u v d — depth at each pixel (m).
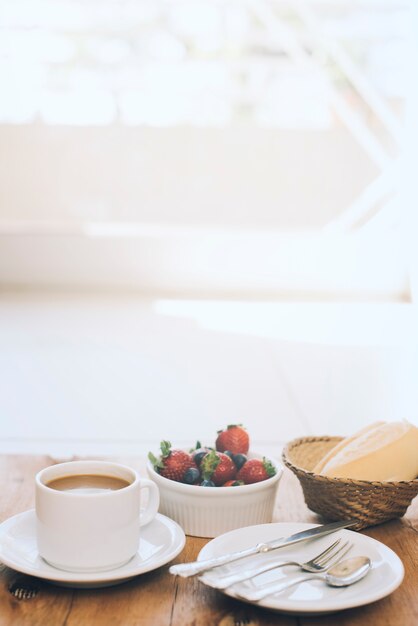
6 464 1.02
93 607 0.68
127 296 4.73
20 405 2.41
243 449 0.92
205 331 3.68
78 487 0.74
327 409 2.43
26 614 0.67
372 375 2.87
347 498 0.84
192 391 2.62
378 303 4.69
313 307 4.50
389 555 0.74
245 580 0.68
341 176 5.34
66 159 5.23
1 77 5.23
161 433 2.15
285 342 3.45
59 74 5.40
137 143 5.26
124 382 2.72
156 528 0.80
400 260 4.91
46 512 0.71
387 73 5.68
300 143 5.31
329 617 0.68
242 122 5.57
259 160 5.32
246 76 5.85
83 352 3.16
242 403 2.49
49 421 2.25
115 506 0.70
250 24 5.83
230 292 4.94
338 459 0.88
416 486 0.85
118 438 2.09
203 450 0.89
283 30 4.93
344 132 5.29
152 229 5.30
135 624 0.66
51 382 2.70
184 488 0.83
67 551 0.70
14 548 0.75
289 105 5.92
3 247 4.79
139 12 5.49
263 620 0.67
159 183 5.32
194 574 0.68
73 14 5.38
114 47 5.49
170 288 4.91
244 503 0.83
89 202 5.30
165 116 5.66
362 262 4.92
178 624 0.66
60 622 0.65
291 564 0.72
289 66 5.86
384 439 0.89
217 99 5.75
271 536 0.79
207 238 4.87
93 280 4.88
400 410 2.41
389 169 4.50
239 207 5.39
